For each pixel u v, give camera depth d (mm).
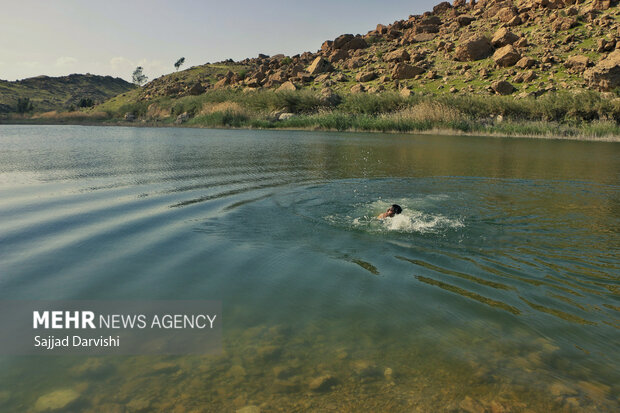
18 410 2141
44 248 4730
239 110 45062
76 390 2320
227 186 8766
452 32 61312
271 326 3016
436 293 3578
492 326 3016
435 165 12867
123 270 4074
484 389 2316
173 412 2143
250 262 4320
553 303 3400
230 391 2314
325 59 65062
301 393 2293
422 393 2287
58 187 8469
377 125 33375
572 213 6629
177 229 5531
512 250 4766
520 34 52031
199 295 3514
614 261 4402
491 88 40906
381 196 7926
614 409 2146
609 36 42531
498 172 11359
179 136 26938
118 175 10102
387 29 74125
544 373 2463
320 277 3934
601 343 2795
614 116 30453
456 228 5703
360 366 2535
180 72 93812
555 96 33938
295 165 12406
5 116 65562
